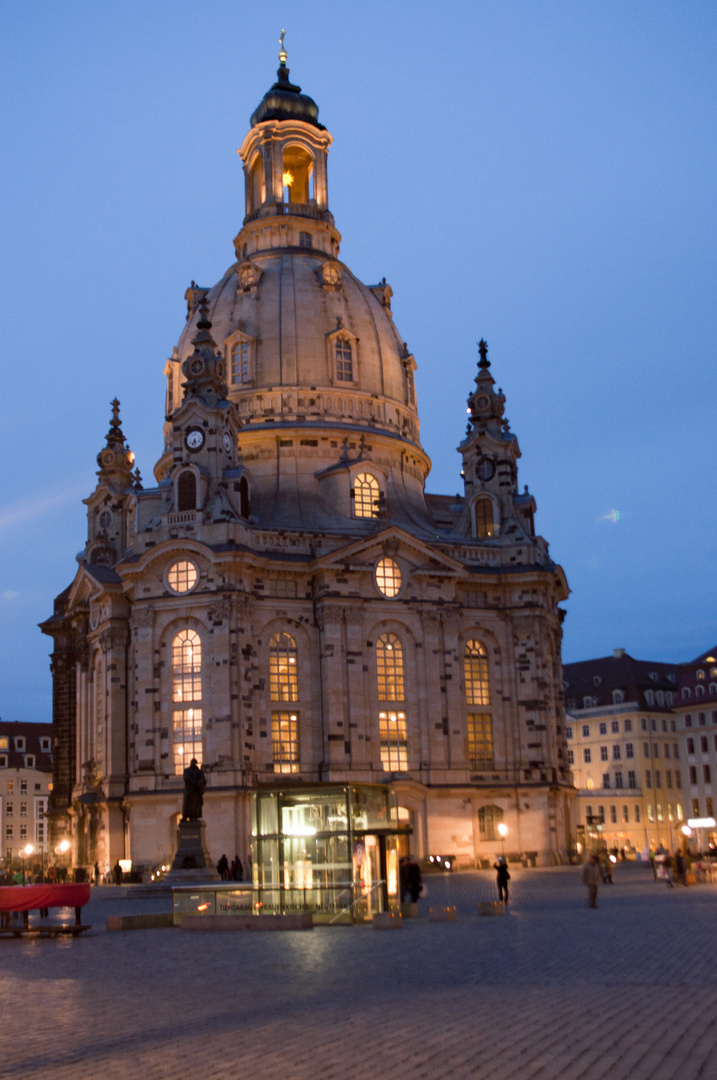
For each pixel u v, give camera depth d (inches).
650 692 6515.8
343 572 4008.4
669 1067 682.8
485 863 3996.1
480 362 4756.4
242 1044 800.3
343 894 1952.5
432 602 4121.6
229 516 3939.5
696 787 6368.1
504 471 4562.0
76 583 4596.5
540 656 4269.2
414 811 3939.5
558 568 4436.5
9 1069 745.6
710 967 1115.9
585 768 6589.6
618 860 4842.5
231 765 3703.3
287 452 4431.6
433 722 4052.7
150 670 3875.5
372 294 4921.3
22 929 1838.1
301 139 5113.2
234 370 4559.5
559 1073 682.2
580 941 1419.8
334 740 3880.4
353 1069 713.6
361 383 4606.3
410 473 4717.0
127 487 4948.3
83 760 4458.7
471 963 1221.7
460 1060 725.9
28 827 6579.7
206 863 3110.2
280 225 4972.9
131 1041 831.1
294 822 2015.3
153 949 1565.0
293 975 1178.6
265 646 3939.5
